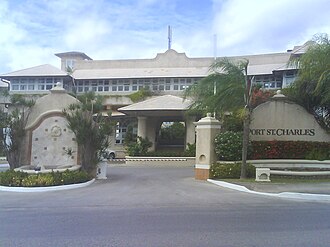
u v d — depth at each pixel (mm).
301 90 20203
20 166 18016
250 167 17516
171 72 40219
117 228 7352
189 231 7098
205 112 22422
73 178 15289
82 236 6699
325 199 11688
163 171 23828
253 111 20125
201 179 18047
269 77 37188
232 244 6184
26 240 6430
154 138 35188
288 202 11094
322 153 18984
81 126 17703
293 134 20016
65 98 18969
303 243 6301
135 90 40438
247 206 10219
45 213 9078
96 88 41062
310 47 18844
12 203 10820
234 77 17203
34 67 41406
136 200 11297
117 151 37594
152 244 6160
